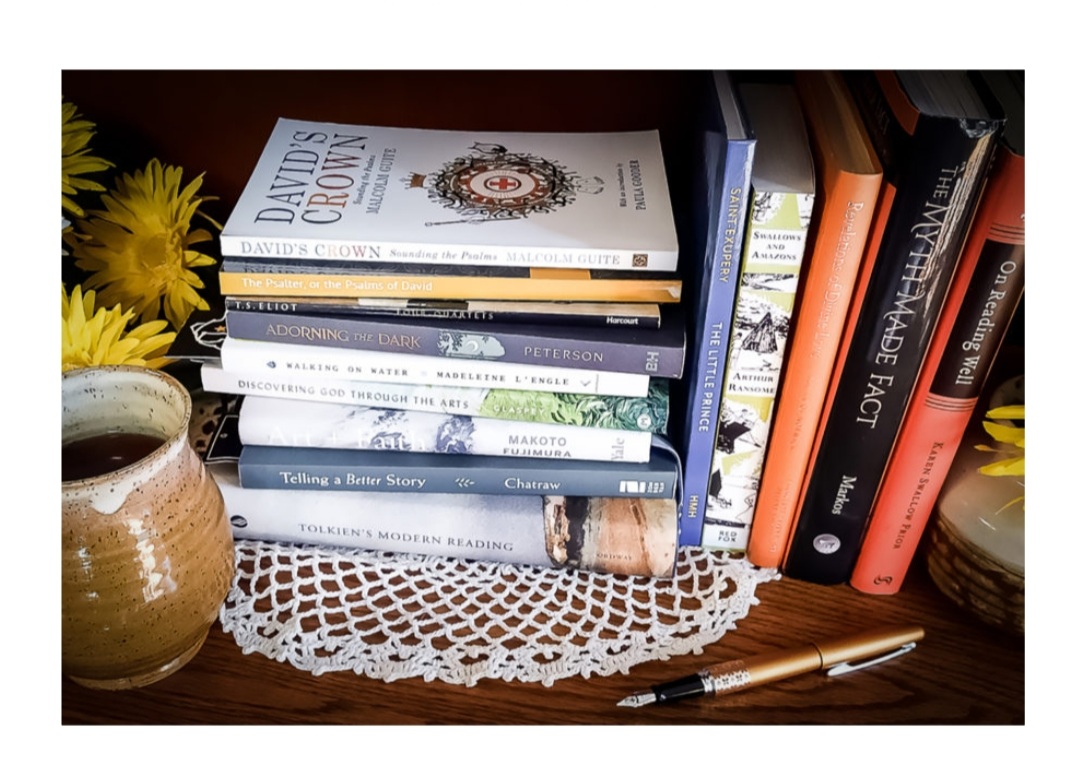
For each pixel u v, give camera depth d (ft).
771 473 1.83
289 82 2.11
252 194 1.82
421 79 2.11
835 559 1.89
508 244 1.69
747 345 1.71
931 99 1.50
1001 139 1.46
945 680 1.74
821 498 1.82
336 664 1.72
